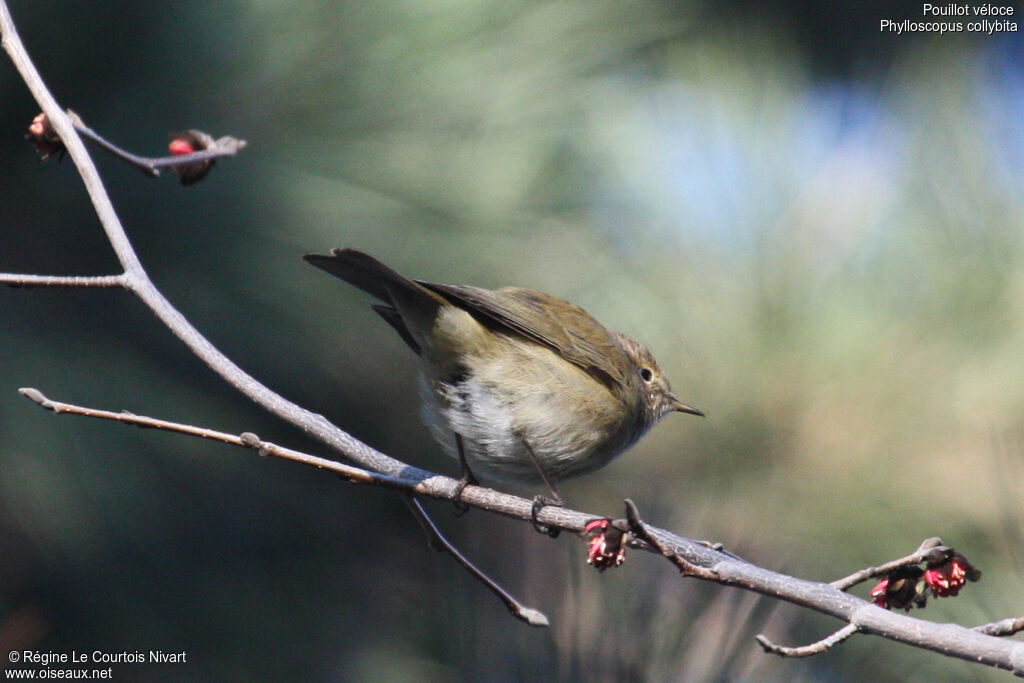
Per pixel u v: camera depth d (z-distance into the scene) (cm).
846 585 540
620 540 509
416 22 980
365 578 903
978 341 1043
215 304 908
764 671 609
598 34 1080
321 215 927
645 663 600
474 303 754
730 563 512
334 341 933
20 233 891
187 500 887
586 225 1084
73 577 852
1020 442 914
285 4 950
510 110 994
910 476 988
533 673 609
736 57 1324
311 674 880
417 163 964
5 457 810
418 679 781
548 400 763
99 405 848
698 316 1113
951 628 485
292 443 934
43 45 886
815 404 1055
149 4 905
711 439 1055
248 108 938
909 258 1116
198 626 877
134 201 898
